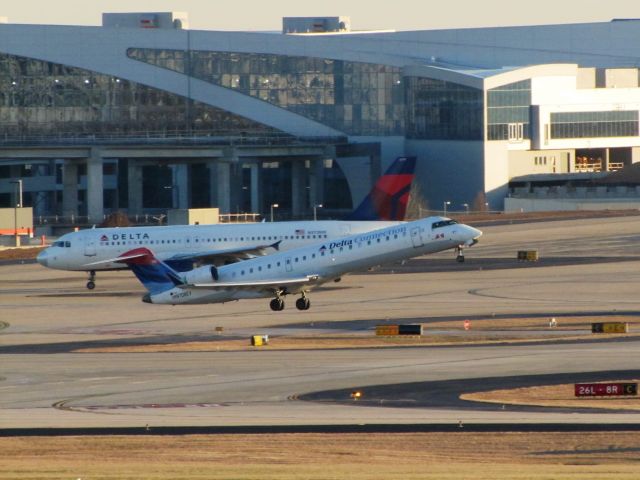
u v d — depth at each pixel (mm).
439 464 185750
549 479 167500
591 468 179625
